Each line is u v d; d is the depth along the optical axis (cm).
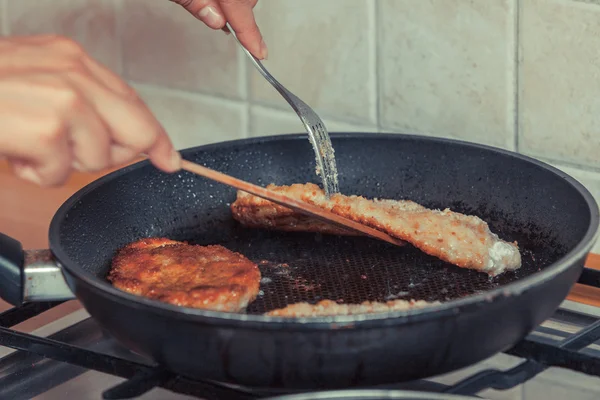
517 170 76
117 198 77
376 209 75
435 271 74
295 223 78
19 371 68
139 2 94
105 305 61
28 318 71
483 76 80
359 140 81
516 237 76
